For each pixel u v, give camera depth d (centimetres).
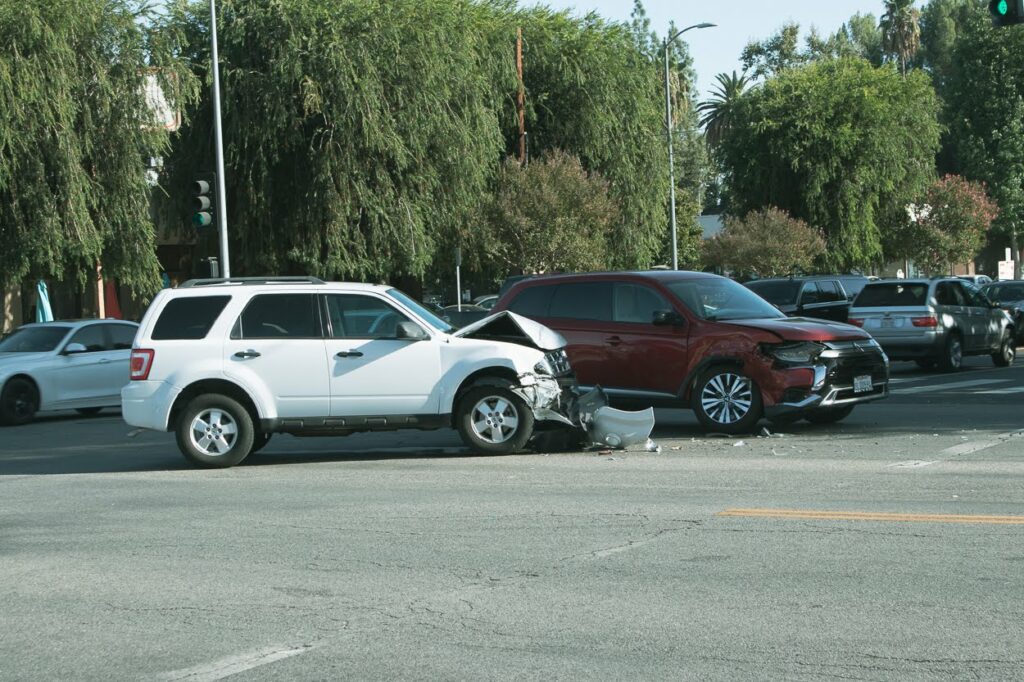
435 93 3656
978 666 590
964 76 7538
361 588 786
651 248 4844
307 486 1253
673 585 767
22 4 2848
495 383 1456
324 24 3522
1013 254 7825
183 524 1039
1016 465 1263
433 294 6175
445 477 1284
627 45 4581
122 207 3098
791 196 6181
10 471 1489
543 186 3897
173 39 3356
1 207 2952
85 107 2995
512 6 4394
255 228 3697
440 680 592
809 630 659
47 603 771
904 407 1945
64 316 4284
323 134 3531
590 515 1020
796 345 1546
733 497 1093
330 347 1452
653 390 1625
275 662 631
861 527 933
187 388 1454
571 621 691
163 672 621
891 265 8312
